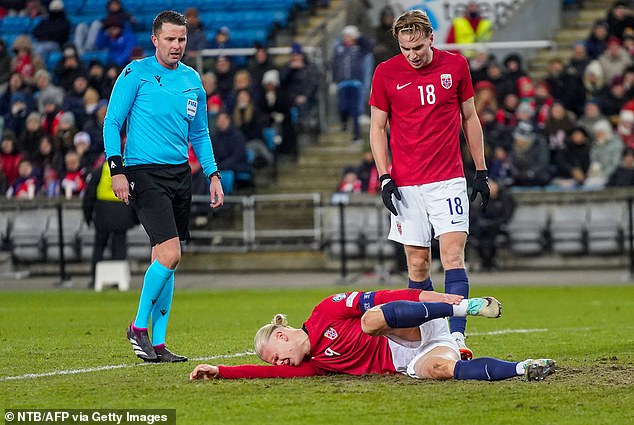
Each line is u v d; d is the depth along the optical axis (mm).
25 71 82688
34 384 27797
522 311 47062
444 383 26094
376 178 70500
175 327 42062
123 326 42625
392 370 27219
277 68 78312
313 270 70938
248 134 76688
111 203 61188
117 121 31328
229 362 31750
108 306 52094
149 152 31438
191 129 32812
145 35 89062
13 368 30891
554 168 70875
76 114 76062
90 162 73625
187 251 72625
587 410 23125
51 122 77250
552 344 34781
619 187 68938
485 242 67250
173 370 29844
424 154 29906
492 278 64562
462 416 22688
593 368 28469
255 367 27547
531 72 83125
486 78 74125
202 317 46219
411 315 25344
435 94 29750
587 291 56781
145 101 31422
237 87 76625
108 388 26812
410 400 24250
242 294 58344
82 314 48094
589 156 70688
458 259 29859
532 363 25062
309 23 90250
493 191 67125
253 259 71875
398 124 30219
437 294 25844
